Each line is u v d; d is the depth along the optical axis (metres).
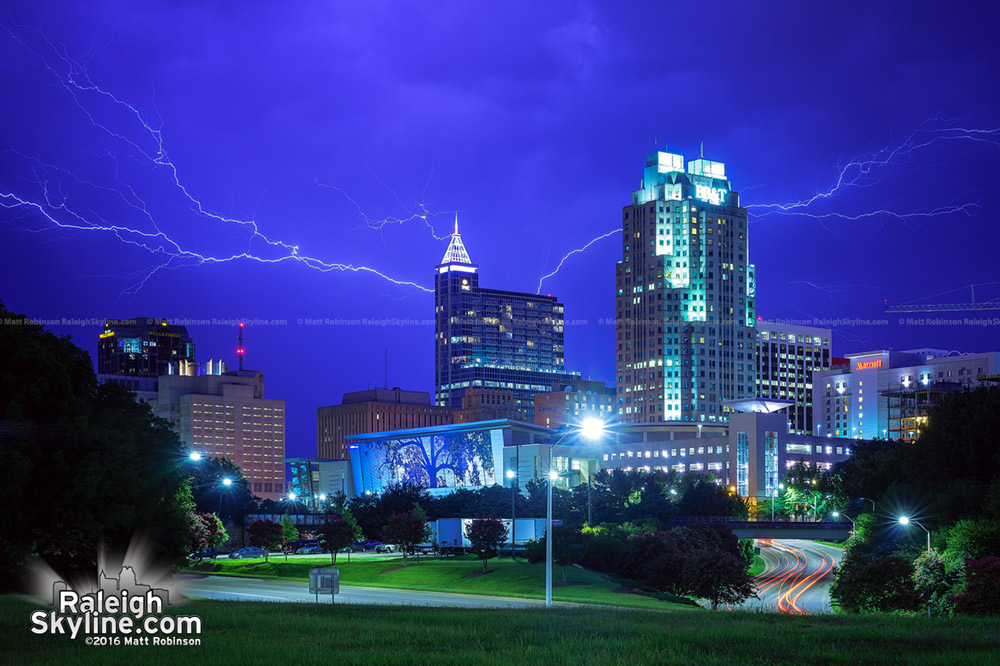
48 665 30.53
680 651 32.81
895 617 47.34
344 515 172.12
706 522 134.75
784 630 38.66
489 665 30.20
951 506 96.19
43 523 65.44
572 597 88.38
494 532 111.44
